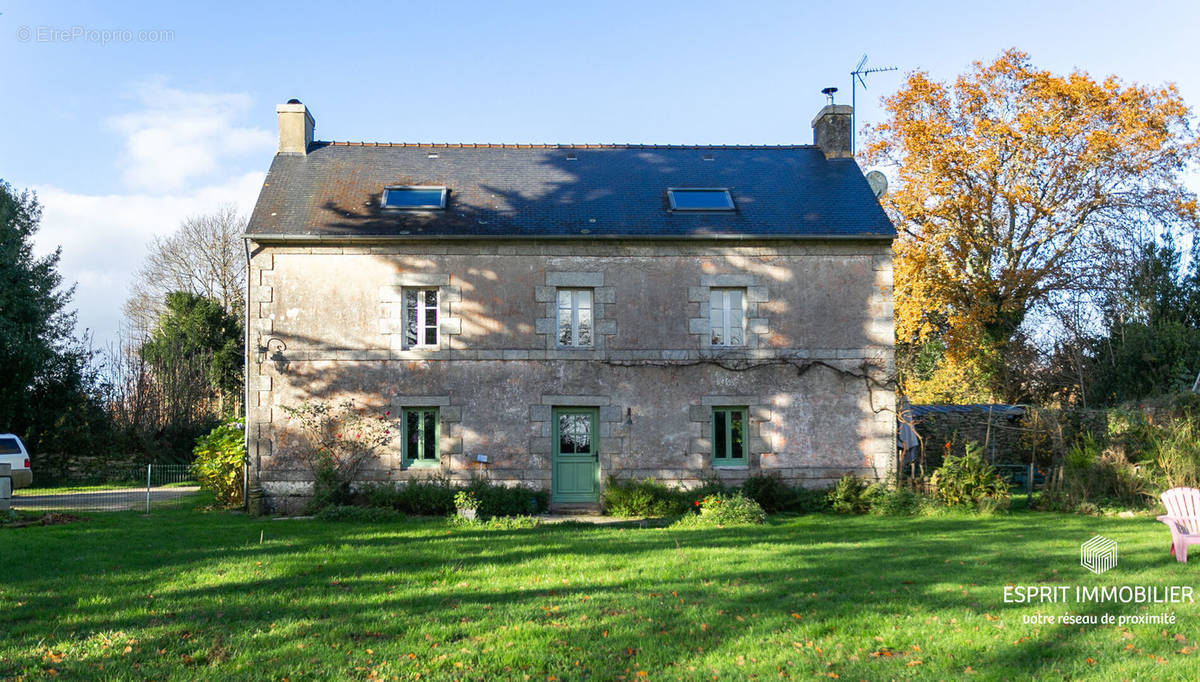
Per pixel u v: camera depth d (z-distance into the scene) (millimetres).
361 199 17203
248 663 5891
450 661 5898
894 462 16469
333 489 15328
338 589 8211
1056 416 17500
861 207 17500
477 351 16281
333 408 16000
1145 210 26344
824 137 19938
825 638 6371
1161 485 14625
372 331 16188
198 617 7102
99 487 22719
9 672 5703
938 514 14812
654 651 6102
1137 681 5332
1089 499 15016
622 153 19906
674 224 16781
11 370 24188
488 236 16156
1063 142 26484
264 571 9125
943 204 27344
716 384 16484
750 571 9008
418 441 16344
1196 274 25844
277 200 16969
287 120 18750
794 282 16688
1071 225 26938
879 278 16797
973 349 28062
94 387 27859
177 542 11461
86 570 9273
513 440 16203
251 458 15883
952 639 6266
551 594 7941
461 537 11992
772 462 16391
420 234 16047
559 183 18281
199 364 31031
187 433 28766
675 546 10953
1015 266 27312
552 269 16484
